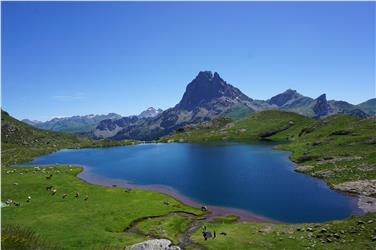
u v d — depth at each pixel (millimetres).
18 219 71000
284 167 142750
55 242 56469
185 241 59781
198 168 149750
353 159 129250
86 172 151000
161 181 124188
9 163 193000
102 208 80938
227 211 82625
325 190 100250
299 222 72375
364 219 60125
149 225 69312
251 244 55250
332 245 50844
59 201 87875
